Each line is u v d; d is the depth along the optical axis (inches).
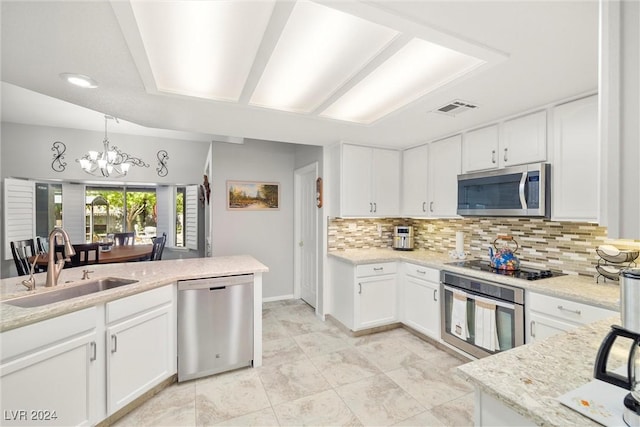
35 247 167.9
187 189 218.7
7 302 66.7
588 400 31.1
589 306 68.9
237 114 93.9
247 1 46.1
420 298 121.1
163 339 87.1
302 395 85.4
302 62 65.5
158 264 108.7
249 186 172.1
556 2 44.3
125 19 46.9
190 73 69.7
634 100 22.5
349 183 134.4
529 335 82.4
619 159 23.1
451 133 117.3
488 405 36.7
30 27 49.1
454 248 135.9
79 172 193.3
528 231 104.5
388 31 54.1
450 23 49.9
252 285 101.2
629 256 76.3
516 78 69.7
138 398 80.2
